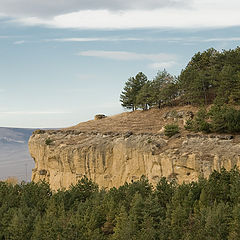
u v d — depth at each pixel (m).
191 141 85.75
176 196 66.06
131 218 60.22
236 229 51.84
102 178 98.75
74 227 59.78
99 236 59.16
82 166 101.75
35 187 82.31
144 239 55.09
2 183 90.19
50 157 109.44
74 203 73.56
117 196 71.81
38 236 60.62
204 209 58.00
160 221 59.78
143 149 91.88
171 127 92.44
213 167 78.31
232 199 62.91
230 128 82.62
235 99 101.50
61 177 106.19
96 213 64.69
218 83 106.44
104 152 99.00
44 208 75.25
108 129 108.88
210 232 54.19
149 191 73.19
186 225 57.75
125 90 131.25
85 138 106.44
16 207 75.19
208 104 108.44
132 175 93.31
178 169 83.25
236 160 75.88
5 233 65.62
